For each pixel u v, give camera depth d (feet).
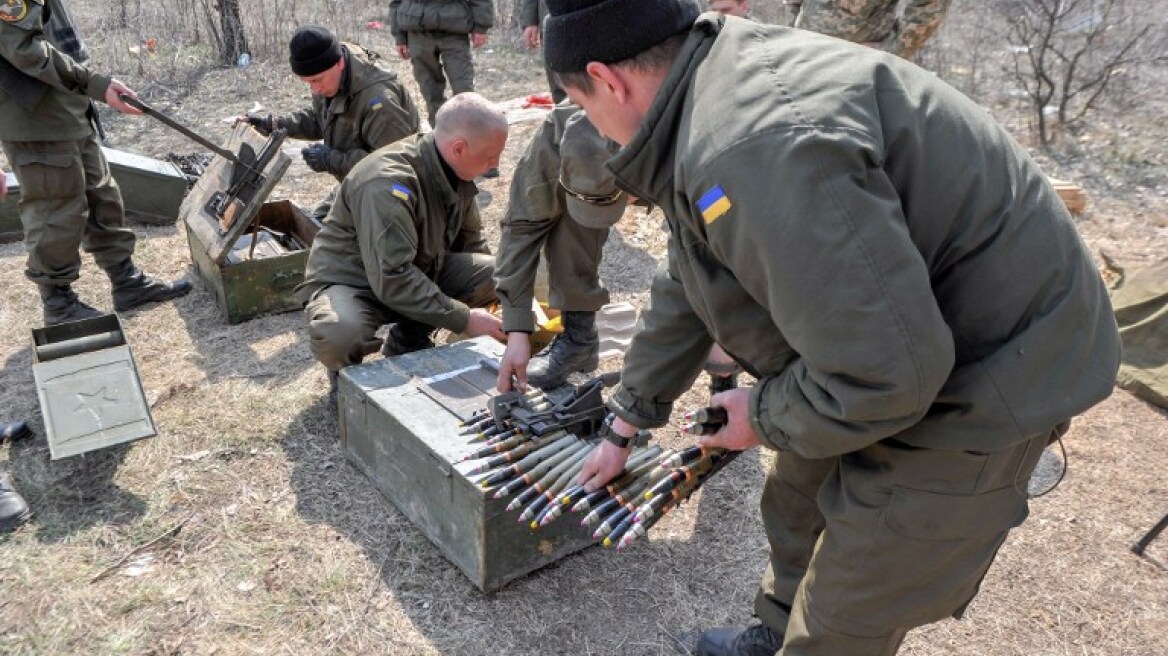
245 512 10.23
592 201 9.78
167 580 9.18
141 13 35.27
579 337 11.83
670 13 5.09
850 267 4.49
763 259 4.65
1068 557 10.04
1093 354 5.36
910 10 14.33
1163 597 9.49
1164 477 11.50
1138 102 27.86
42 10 12.57
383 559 9.55
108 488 10.54
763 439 5.54
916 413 4.85
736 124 4.66
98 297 15.69
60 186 13.65
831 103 4.65
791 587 7.54
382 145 16.21
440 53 23.70
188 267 17.10
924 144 4.90
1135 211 20.21
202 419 11.94
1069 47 29.07
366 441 10.57
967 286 5.09
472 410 9.82
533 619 8.87
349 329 11.34
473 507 8.68
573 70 5.35
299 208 16.78
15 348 14.06
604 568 9.59
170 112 27.09
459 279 13.26
